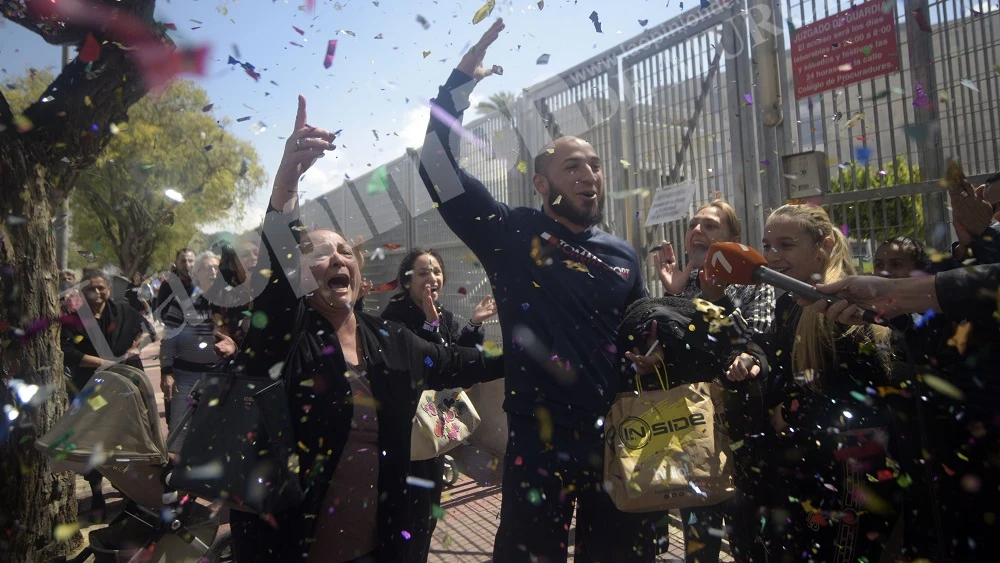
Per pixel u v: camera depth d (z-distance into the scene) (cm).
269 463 172
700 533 256
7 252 330
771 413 219
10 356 331
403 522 198
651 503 204
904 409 193
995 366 175
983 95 315
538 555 203
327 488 188
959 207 218
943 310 150
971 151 321
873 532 193
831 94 373
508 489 212
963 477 181
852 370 197
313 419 186
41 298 347
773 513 210
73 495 378
